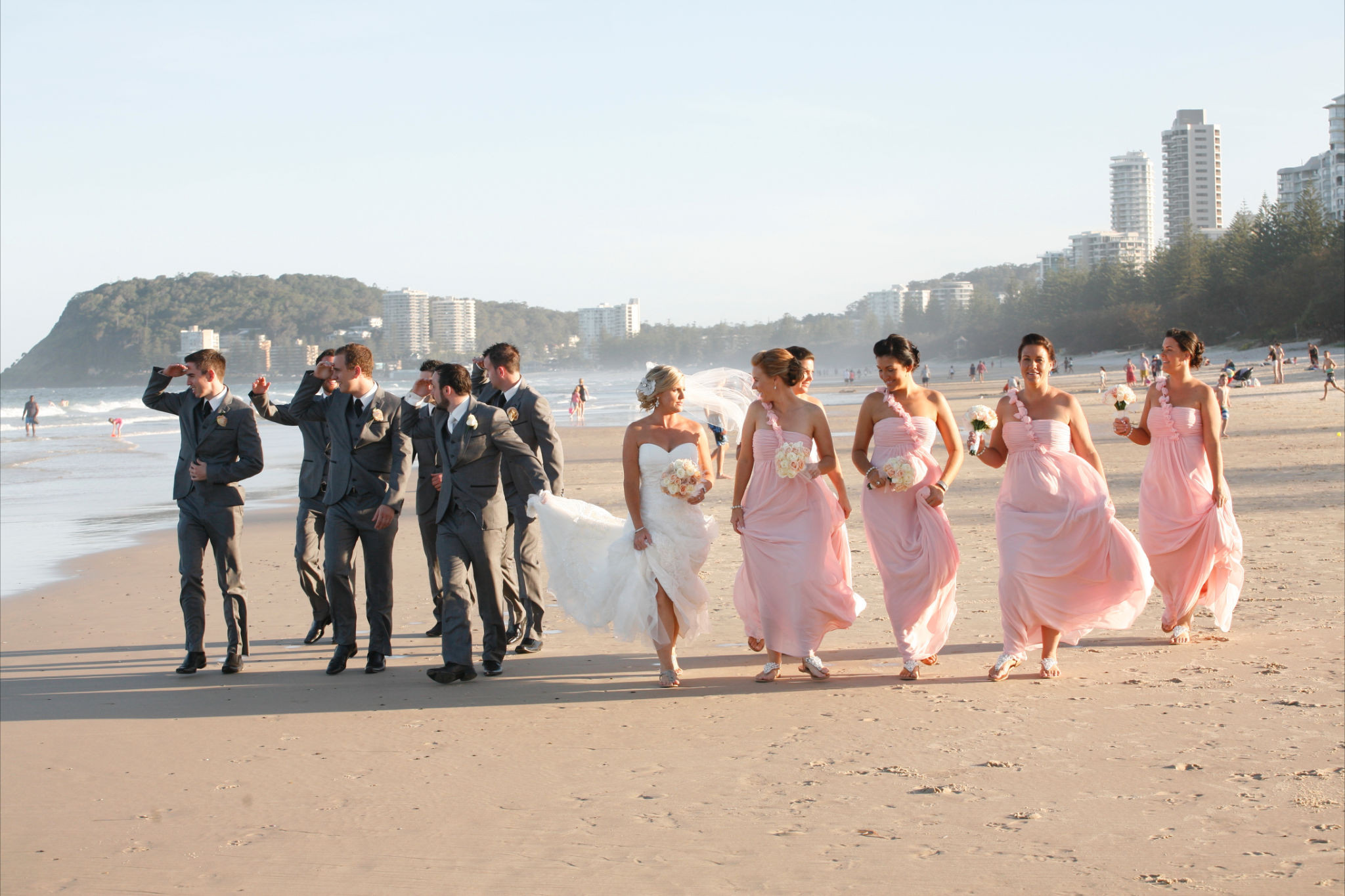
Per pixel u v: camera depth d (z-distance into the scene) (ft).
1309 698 18.54
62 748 18.52
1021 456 21.18
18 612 32.09
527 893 12.26
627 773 16.12
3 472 89.56
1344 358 241.55
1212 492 22.91
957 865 12.48
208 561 40.50
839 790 15.03
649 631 20.77
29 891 13.12
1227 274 382.42
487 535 22.40
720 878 12.37
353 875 13.03
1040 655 22.57
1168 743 16.55
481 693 21.15
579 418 158.61
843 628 21.56
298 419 24.71
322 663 24.30
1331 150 593.01
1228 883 11.85
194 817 15.24
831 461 20.98
